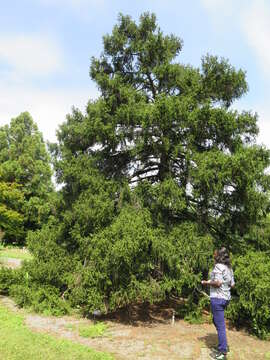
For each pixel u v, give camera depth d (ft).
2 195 76.48
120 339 18.76
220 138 26.43
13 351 15.30
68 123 31.27
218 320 16.39
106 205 25.36
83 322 21.89
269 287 19.54
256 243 27.86
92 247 24.35
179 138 26.81
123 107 27.61
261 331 19.99
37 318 22.31
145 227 22.90
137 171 31.45
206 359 16.06
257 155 24.88
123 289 22.44
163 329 21.22
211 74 28.50
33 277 26.48
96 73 31.60
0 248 74.59
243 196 25.03
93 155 30.22
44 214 86.17
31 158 89.56
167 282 23.66
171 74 29.17
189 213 28.68
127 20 31.60
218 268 16.70
